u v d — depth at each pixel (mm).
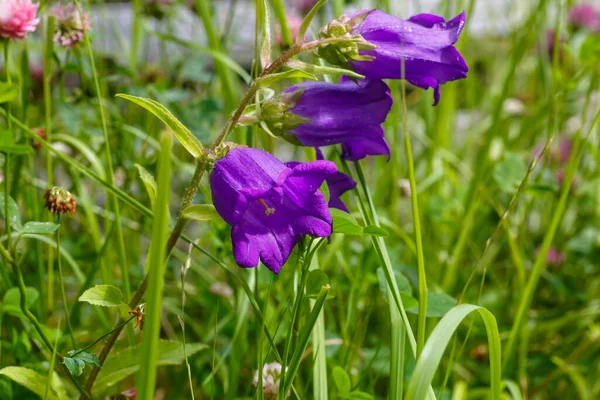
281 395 492
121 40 794
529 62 1023
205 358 644
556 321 686
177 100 744
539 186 672
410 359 611
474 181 684
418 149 922
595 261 759
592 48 697
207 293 683
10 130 505
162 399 666
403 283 555
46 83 611
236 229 478
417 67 516
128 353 535
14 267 508
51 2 700
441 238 761
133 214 707
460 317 463
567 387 673
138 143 751
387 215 755
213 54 682
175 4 852
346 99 519
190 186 506
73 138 638
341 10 662
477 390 623
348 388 538
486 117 974
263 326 516
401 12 792
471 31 1143
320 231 486
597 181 803
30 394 564
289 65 510
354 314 622
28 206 647
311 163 479
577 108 936
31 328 559
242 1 1111
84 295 502
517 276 727
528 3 955
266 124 516
